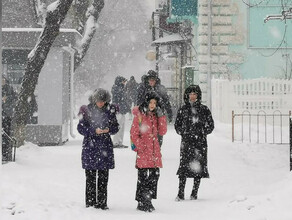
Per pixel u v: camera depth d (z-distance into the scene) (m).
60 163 32.84
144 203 20.44
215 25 60.56
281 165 32.44
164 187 26.12
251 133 47.06
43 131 45.16
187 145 22.95
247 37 60.47
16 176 25.95
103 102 20.89
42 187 23.62
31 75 37.44
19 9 47.84
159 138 30.41
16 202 19.81
